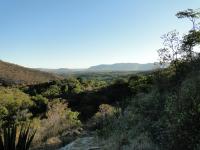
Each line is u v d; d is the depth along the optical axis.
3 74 101.06
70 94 51.12
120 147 8.73
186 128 7.01
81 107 41.47
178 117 7.21
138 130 9.70
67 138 11.68
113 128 10.91
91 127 13.12
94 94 44.81
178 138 7.05
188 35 20.03
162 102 10.62
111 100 40.69
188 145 6.89
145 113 10.77
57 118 17.42
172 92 11.30
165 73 16.62
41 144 12.02
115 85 44.97
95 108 40.22
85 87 60.44
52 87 59.41
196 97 7.46
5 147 5.78
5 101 39.53
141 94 13.98
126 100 14.70
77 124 16.36
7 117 33.84
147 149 8.10
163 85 14.34
